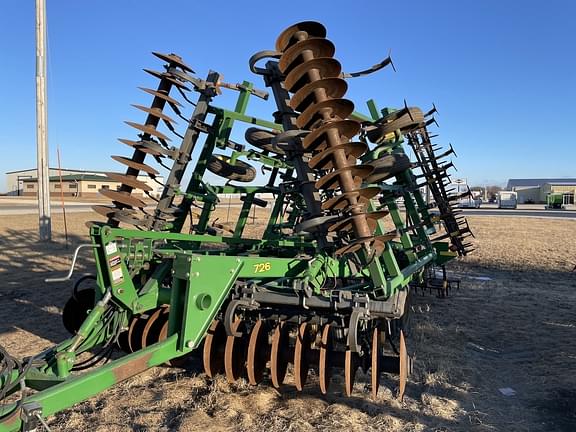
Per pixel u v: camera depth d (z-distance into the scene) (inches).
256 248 263.7
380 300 174.4
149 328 198.2
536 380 201.6
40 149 659.4
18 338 247.1
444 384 195.2
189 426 155.3
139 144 193.8
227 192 261.3
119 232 174.7
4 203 1839.3
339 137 158.6
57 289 374.6
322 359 163.5
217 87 228.5
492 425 162.2
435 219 307.4
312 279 175.3
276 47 166.9
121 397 179.0
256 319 183.9
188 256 157.4
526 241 735.1
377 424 160.2
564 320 297.7
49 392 116.5
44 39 642.2
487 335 265.4
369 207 209.5
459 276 462.0
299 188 189.9
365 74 205.0
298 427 156.3
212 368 181.9
